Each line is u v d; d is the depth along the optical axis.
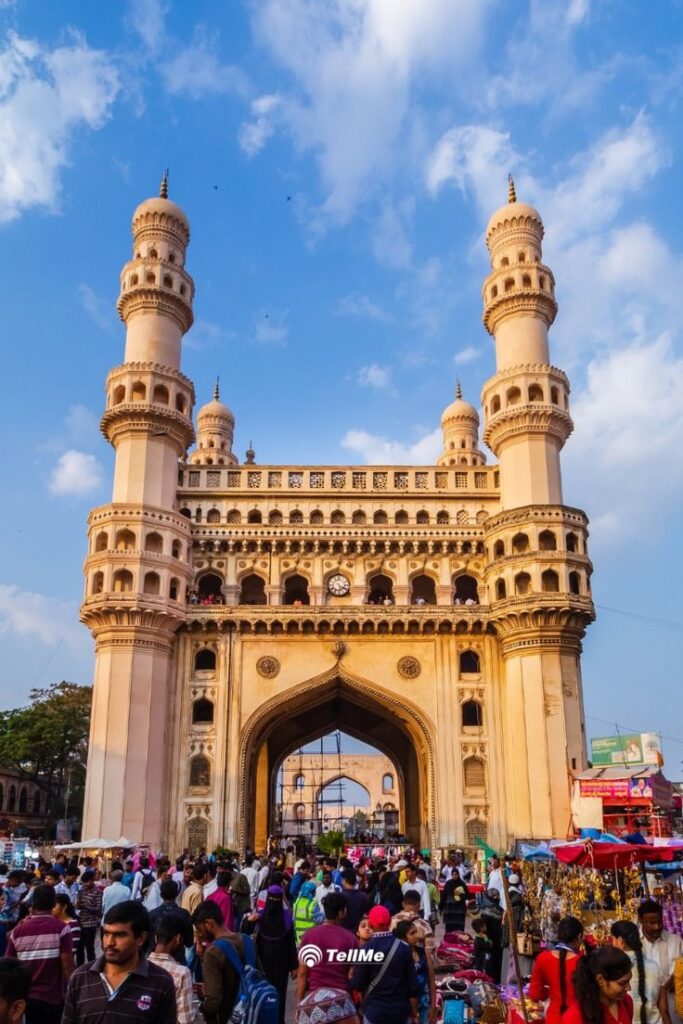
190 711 45.69
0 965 6.10
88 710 69.25
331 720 54.47
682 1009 9.42
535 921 21.25
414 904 12.08
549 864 25.27
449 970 16.48
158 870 19.36
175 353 50.69
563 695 43.31
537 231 53.69
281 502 50.16
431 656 46.88
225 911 14.32
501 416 48.75
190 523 48.12
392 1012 9.58
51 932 9.95
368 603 49.09
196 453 72.44
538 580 44.50
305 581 50.94
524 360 50.28
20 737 66.25
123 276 51.72
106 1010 6.47
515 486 48.00
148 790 42.06
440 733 45.59
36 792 76.44
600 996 7.93
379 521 50.12
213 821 43.94
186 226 53.66
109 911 6.78
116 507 45.44
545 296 51.22
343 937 9.87
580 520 46.50
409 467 50.97
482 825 44.22
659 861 20.47
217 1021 9.05
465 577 50.16
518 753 43.41
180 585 45.97
